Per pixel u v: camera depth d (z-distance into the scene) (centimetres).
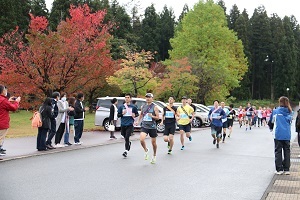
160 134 2117
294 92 8506
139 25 7625
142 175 889
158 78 3750
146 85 3512
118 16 6353
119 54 5028
